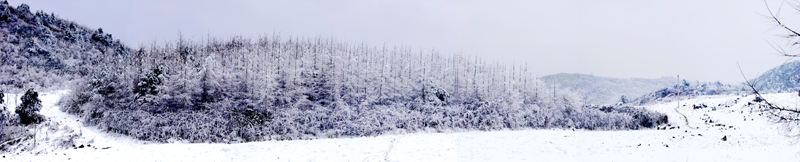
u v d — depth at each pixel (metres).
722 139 18.20
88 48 59.06
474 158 14.94
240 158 15.12
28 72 42.59
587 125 29.64
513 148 17.30
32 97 21.16
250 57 30.25
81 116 24.69
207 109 23.38
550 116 30.00
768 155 12.26
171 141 19.42
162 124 20.92
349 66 27.84
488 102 29.39
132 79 25.94
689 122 30.89
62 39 57.59
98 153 16.09
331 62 27.61
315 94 26.14
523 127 28.39
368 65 29.48
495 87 31.25
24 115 20.56
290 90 25.16
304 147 17.59
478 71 32.09
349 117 23.92
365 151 16.67
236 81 25.56
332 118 23.50
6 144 16.50
